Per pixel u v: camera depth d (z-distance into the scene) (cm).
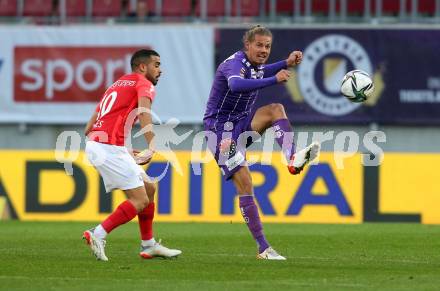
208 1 7344
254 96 3431
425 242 4403
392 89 6988
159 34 7031
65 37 7094
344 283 2753
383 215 5891
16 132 7150
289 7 7294
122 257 3500
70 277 2859
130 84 3259
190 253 3753
